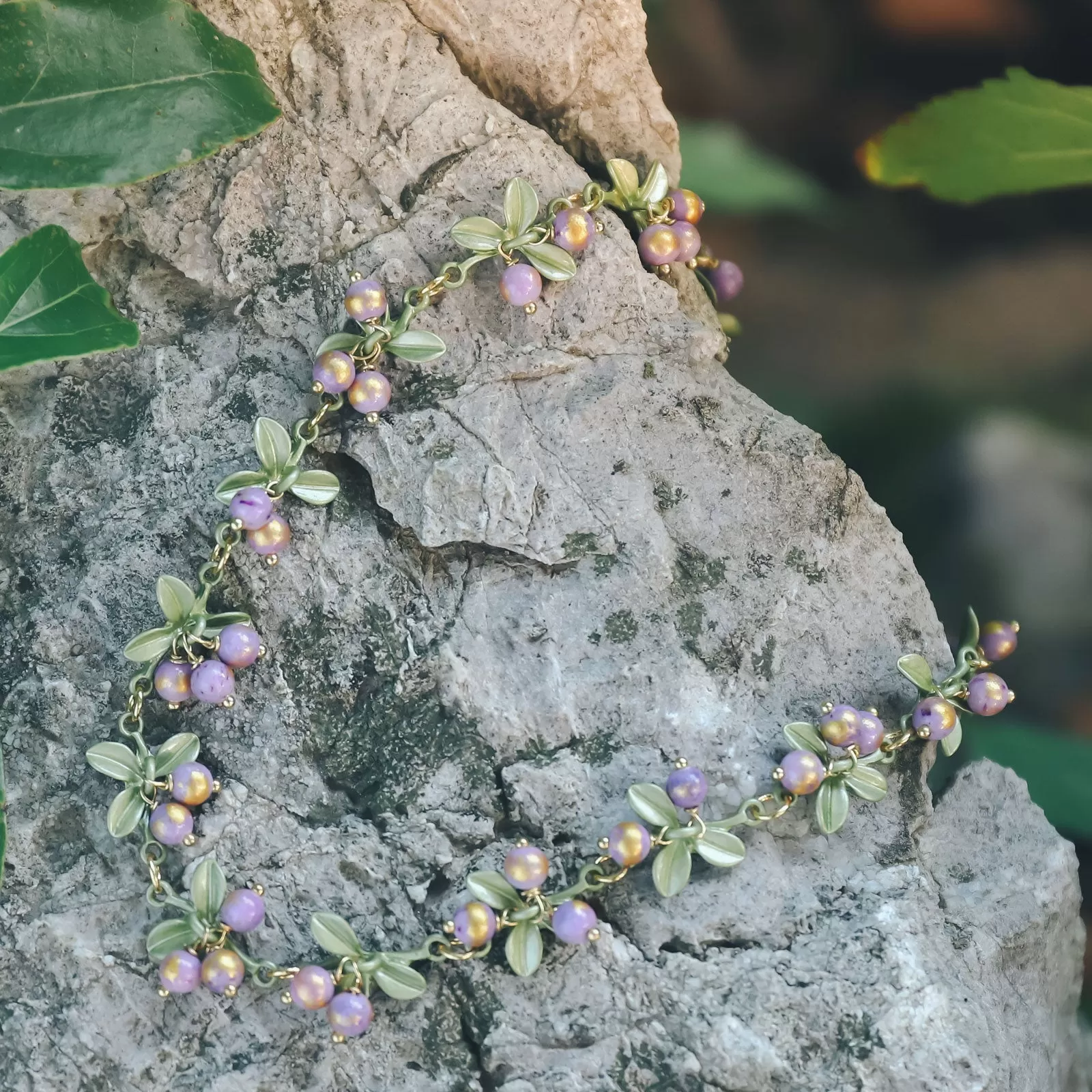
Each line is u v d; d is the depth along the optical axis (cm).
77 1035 59
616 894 61
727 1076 59
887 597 63
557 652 62
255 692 62
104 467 63
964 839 63
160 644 61
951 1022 59
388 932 60
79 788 61
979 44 79
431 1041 60
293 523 62
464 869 61
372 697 62
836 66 80
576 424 62
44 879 61
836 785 61
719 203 77
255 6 62
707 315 65
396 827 61
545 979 60
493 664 62
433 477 62
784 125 80
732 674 62
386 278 63
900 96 80
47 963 60
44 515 62
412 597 62
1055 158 67
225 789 61
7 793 61
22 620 62
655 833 61
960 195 68
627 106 64
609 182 65
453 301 63
